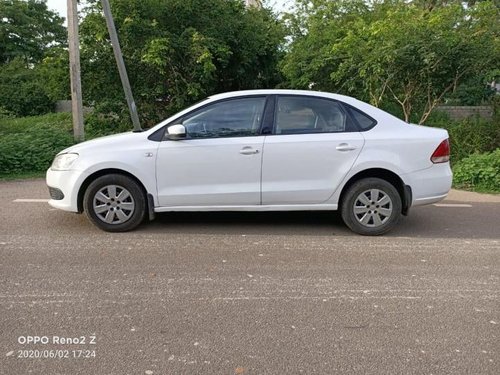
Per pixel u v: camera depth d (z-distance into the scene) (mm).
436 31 10883
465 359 3256
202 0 13648
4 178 9461
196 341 3443
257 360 3217
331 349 3361
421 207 7543
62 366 3123
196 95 13281
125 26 12594
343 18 14344
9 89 25156
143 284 4398
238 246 5492
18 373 3049
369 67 11586
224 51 13188
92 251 5242
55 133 11156
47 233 5852
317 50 13953
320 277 4629
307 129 5844
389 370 3117
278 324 3699
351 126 5879
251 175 5762
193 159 5719
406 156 5828
